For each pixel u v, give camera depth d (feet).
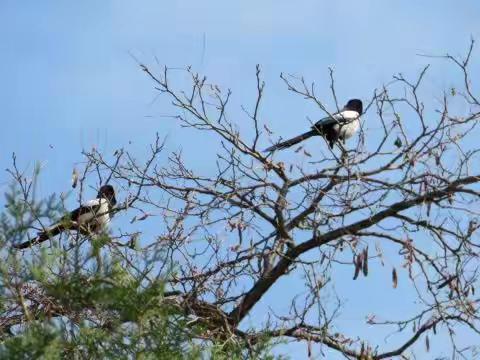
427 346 43.68
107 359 34.32
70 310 35.14
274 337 40.60
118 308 34.60
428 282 43.83
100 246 35.58
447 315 43.68
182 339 35.73
